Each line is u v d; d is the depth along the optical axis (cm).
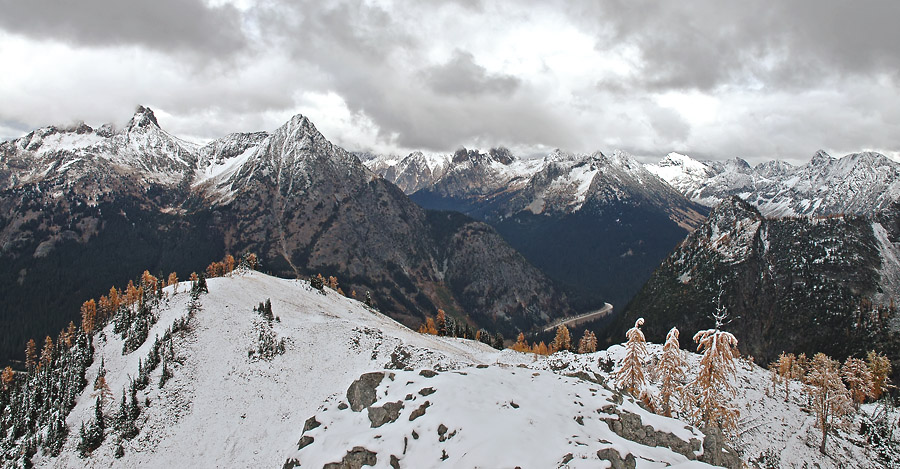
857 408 10412
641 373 5547
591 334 18400
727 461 3931
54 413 8362
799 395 10281
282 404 8825
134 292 14088
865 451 8644
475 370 4850
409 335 13100
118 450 7675
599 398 4228
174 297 12194
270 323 11369
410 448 3584
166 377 9025
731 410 5312
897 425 9700
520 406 3922
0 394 11169
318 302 14788
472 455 3256
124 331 10769
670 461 3438
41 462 7781
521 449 3272
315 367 9906
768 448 7900
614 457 3195
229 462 7594
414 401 4081
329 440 3962
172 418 8288
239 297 12562
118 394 8788
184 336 10175
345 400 4553
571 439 3409
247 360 9856
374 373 4669
